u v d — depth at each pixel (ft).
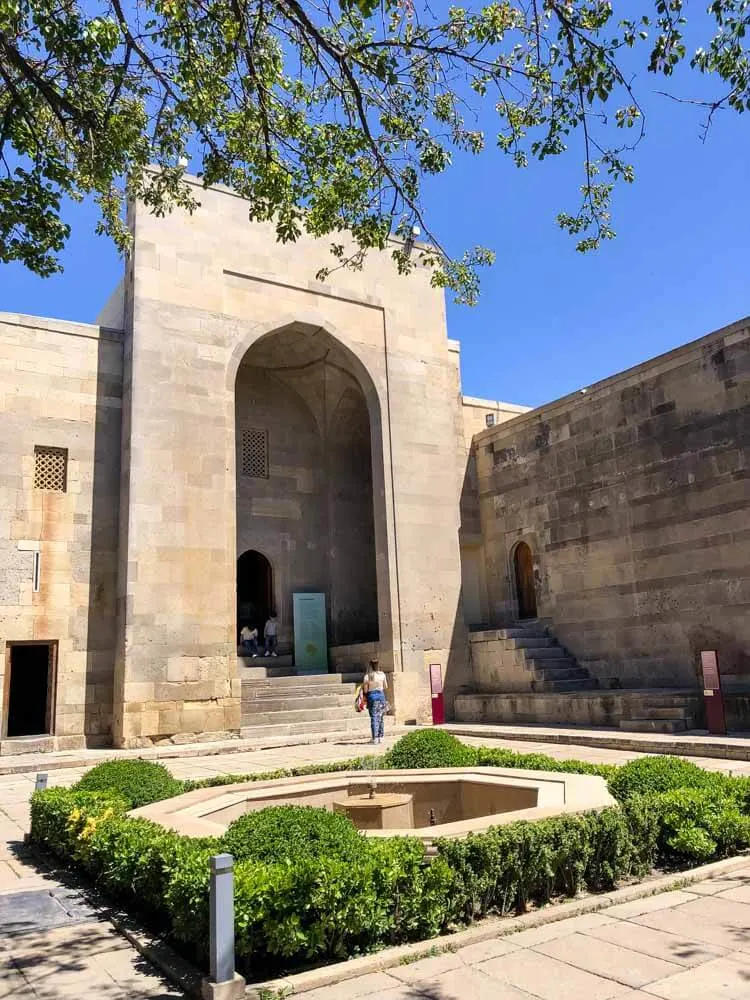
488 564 70.18
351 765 30.94
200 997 13.25
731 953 13.98
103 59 23.11
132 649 51.52
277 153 27.63
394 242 70.85
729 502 48.67
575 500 60.85
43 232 25.59
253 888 14.02
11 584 50.83
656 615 53.11
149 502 53.93
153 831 18.57
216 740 53.01
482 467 71.72
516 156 25.35
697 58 21.09
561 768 27.37
